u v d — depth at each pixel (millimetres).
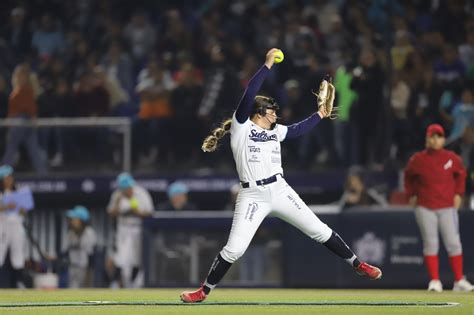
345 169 72062
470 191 64688
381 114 70125
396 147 70875
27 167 77000
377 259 57500
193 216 62469
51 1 89562
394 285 56969
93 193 76188
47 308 34469
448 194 50062
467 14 76125
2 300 40438
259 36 80812
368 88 69625
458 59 73000
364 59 69812
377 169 70312
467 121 67250
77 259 67375
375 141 70625
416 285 56344
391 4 78250
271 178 34281
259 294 46812
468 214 55719
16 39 87688
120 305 36125
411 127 70438
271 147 34406
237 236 34375
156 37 85500
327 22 80562
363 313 30953
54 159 77000
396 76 71875
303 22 78875
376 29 77312
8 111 77125
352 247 58250
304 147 73750
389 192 69000
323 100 36062
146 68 83500
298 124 35500
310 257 58562
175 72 80500
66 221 76438
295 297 42531
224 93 74875
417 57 72125
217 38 81062
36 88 77875
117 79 81625
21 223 65188
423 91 70875
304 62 76312
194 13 87938
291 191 34719
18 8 88938
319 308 33562
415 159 50375
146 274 63031
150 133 76625
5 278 65375
